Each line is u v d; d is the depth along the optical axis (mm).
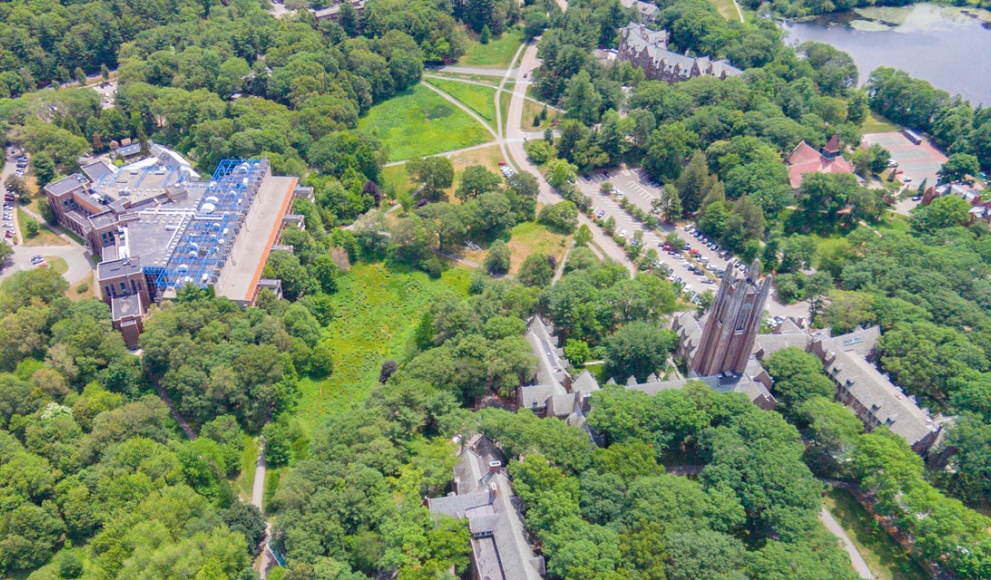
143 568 193125
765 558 192125
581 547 190250
